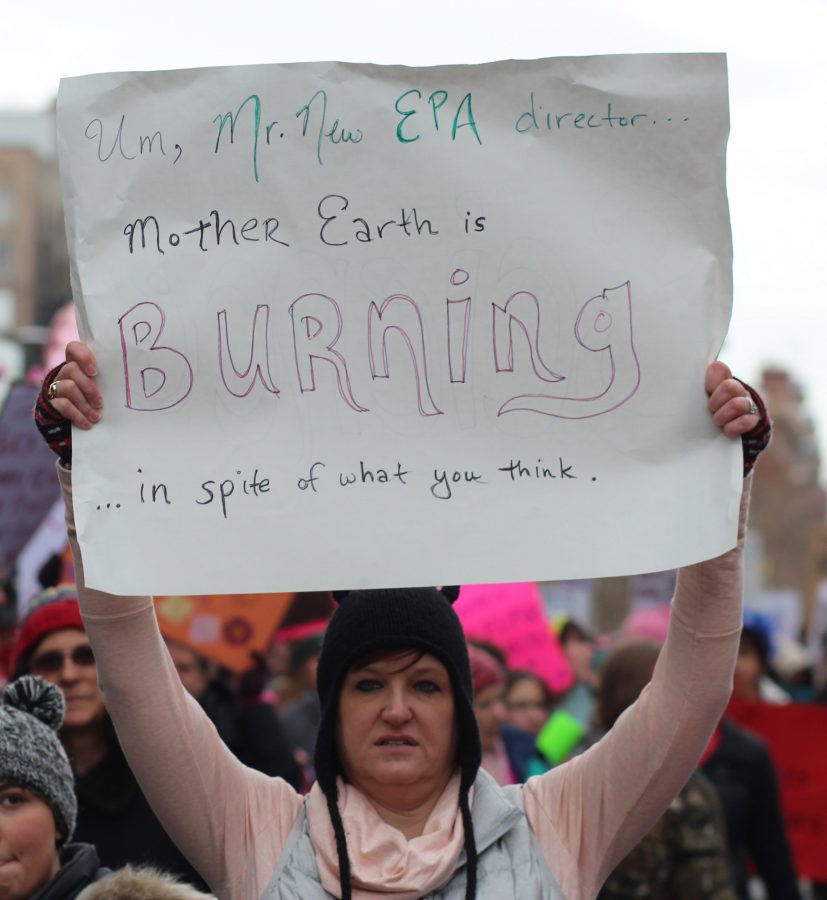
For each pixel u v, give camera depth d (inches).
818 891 638.5
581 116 256.5
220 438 252.8
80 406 249.1
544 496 251.8
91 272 253.8
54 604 382.0
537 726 623.5
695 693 257.0
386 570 249.6
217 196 256.2
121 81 256.4
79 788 373.7
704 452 250.8
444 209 256.4
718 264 254.7
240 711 467.2
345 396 254.2
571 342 254.5
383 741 260.1
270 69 257.4
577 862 262.5
